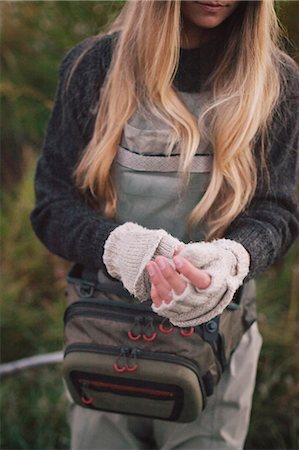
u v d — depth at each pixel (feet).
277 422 8.16
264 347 8.28
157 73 5.01
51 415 8.36
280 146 5.13
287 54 5.48
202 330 5.00
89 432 5.81
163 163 5.05
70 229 5.15
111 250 4.86
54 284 9.42
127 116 5.13
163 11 4.96
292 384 8.13
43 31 10.58
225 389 5.56
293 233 5.18
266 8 4.95
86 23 10.09
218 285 4.17
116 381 5.00
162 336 4.98
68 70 5.42
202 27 5.01
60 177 5.43
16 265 9.47
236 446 5.67
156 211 5.16
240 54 5.04
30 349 9.03
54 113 5.49
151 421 5.77
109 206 5.31
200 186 5.09
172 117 4.99
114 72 5.18
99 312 5.12
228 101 5.01
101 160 5.17
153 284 4.24
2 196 10.60
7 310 9.01
